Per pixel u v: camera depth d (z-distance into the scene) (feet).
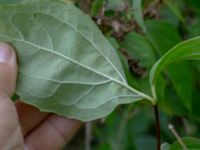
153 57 1.00
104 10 0.99
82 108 0.89
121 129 1.36
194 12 1.37
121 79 0.88
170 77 1.18
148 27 1.11
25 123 1.03
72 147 1.77
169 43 1.11
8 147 0.85
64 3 0.89
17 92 0.88
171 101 1.32
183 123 1.43
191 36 1.32
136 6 0.99
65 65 0.89
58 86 0.89
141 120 1.53
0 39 0.87
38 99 0.88
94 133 1.59
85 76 0.89
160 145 0.89
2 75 0.85
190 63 1.16
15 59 0.88
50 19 0.88
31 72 0.89
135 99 0.87
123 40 1.01
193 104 1.34
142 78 0.99
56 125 1.04
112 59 0.89
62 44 0.89
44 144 1.05
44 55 0.89
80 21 0.89
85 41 0.89
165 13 1.36
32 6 0.88
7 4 0.87
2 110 0.84
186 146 0.88
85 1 1.03
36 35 0.88
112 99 0.88
